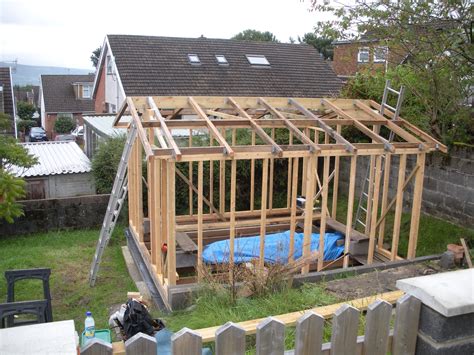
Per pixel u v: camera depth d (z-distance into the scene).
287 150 6.59
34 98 50.41
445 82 7.77
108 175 12.41
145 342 2.19
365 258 8.15
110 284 8.30
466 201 8.59
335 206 9.82
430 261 7.02
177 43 20.05
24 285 8.19
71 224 11.41
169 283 6.32
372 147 6.97
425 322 2.65
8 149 8.98
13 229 10.87
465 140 8.62
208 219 9.89
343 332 2.55
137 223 8.86
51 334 2.02
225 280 5.90
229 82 18.67
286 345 3.88
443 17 7.56
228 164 11.73
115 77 19.97
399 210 7.38
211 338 3.93
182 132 13.59
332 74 20.81
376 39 8.55
